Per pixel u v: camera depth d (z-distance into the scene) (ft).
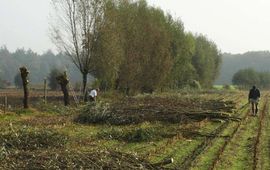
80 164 51.06
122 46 189.37
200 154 68.74
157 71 219.00
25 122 97.14
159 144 76.79
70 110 127.24
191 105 130.52
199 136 87.25
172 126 98.53
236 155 69.36
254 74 505.25
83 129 91.76
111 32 170.40
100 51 169.37
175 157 66.08
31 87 319.68
